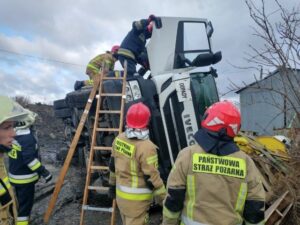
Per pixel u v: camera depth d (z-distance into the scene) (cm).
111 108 525
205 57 580
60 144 1274
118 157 383
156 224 517
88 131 596
